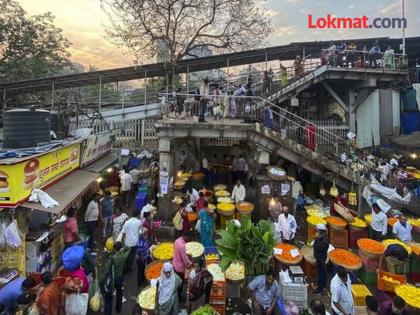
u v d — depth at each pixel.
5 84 19.14
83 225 10.46
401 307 5.39
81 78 19.50
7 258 6.83
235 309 6.81
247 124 12.48
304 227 12.01
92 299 6.47
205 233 9.54
